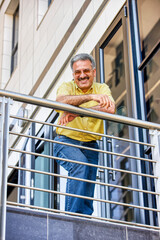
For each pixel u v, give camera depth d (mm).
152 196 4055
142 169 4176
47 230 2953
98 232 3061
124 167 4348
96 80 5094
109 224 3111
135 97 4438
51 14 6770
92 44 5328
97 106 3498
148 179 4117
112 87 4836
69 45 5891
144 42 4559
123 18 4844
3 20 8859
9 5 8750
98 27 5281
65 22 6145
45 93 6328
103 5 5273
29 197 4832
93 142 3721
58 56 6160
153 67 4309
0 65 8562
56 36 6363
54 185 5059
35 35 7297
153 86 4281
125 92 4590
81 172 3557
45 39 6789
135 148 4289
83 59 3707
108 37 5055
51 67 6320
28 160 4902
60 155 3680
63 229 2990
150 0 4551
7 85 8195
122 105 4602
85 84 3682
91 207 3607
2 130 3039
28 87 7055
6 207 2914
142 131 4324
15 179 6883
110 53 4977
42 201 5098
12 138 6965
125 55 4680
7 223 2879
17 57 8391
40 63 6773
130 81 4543
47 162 5359
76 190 3496
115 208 4301
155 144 3459
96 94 3463
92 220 3084
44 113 6020
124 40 4746
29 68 7227
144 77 4441
